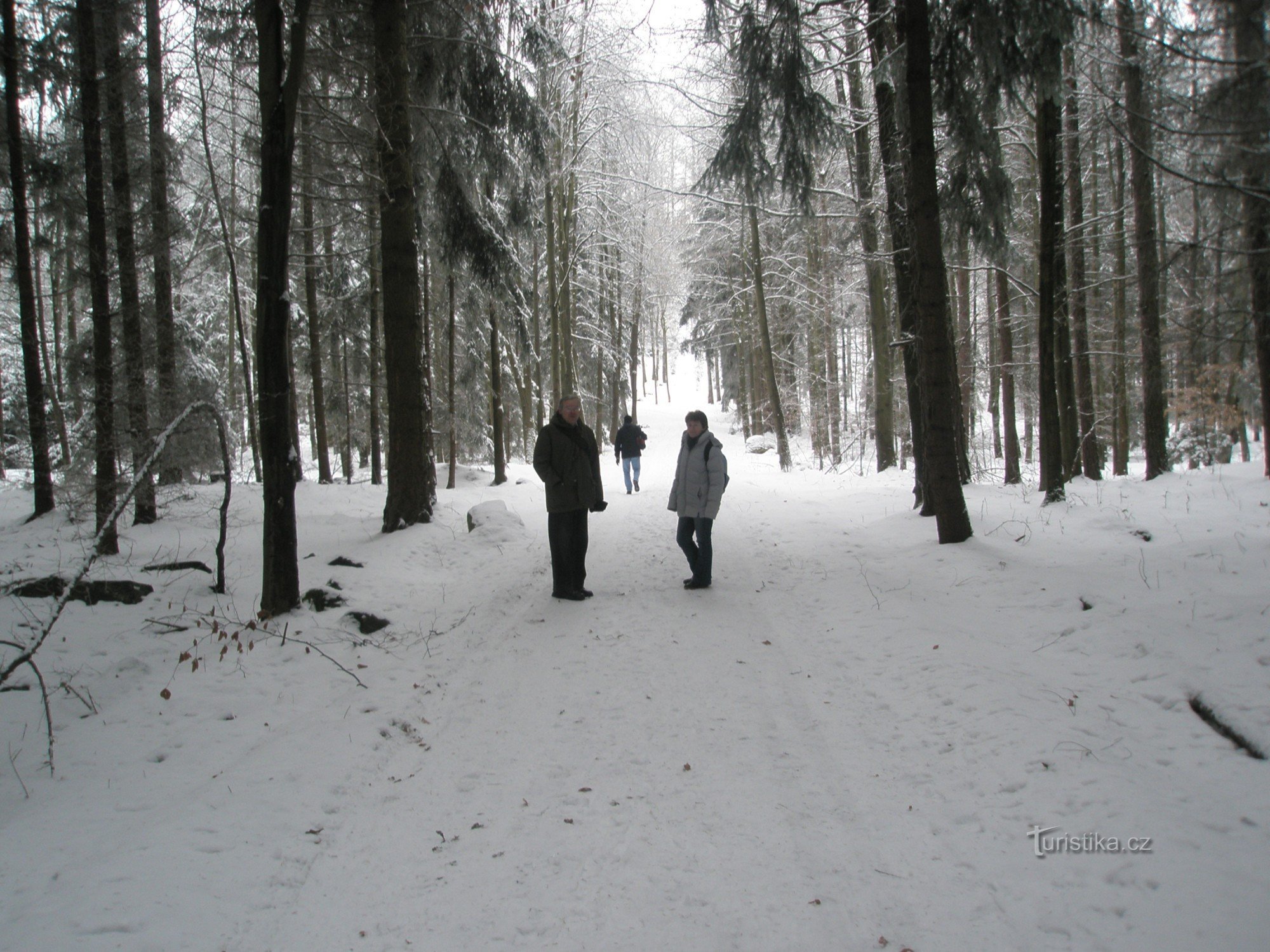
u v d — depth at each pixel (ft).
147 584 21.49
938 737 11.93
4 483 56.39
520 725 13.67
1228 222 14.97
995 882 8.38
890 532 27.84
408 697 15.08
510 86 34.35
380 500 41.83
